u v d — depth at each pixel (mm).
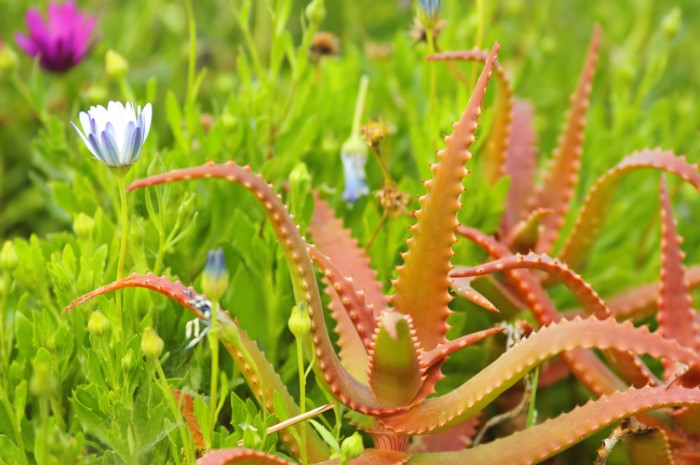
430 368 895
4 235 1493
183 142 1098
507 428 1099
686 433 970
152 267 1032
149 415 908
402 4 1640
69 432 941
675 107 1441
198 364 988
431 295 904
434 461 889
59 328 960
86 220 997
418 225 892
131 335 969
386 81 1325
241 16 1122
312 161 1169
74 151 1189
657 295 1096
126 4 1822
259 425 886
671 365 1001
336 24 1923
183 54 1552
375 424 906
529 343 860
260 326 1052
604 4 1909
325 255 960
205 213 1085
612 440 933
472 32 1308
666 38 1295
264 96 1138
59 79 1321
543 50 1460
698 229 1266
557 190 1123
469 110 875
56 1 1666
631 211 1261
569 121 1114
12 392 971
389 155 1176
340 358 969
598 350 1124
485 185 1096
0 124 1497
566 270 925
